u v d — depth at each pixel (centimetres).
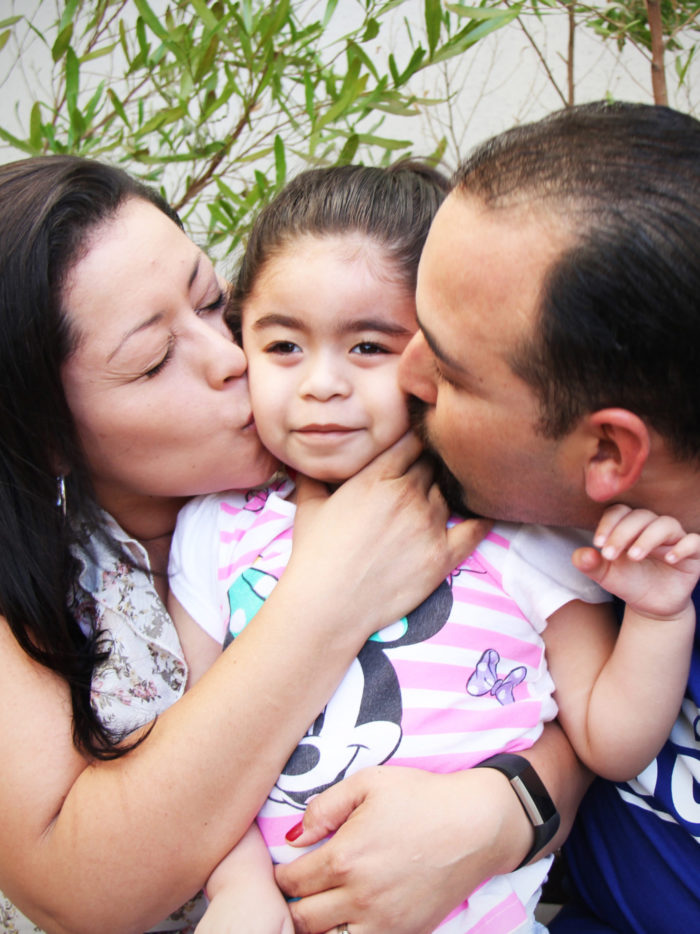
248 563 107
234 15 135
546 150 76
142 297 96
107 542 104
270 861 94
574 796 101
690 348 71
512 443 82
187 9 157
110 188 100
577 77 193
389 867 86
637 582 88
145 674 103
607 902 107
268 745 90
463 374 81
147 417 99
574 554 90
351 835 88
